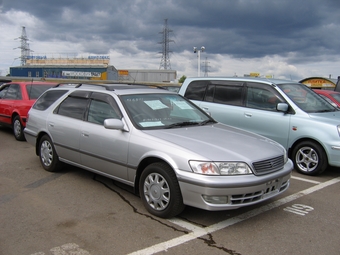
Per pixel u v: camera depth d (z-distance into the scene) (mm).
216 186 3861
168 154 4207
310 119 6602
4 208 4680
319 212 4723
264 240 3852
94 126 5289
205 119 5668
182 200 4164
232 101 7848
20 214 4480
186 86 8828
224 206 3916
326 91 11234
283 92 7121
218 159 3992
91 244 3701
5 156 7730
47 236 3873
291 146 6840
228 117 7770
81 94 5883
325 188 5836
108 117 5168
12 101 9797
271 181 4227
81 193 5309
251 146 4473
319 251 3625
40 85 10219
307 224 4309
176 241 3789
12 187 5570
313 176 6602
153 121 4988
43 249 3584
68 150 5793
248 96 7629
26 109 9352
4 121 10156
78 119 5656
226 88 8039
